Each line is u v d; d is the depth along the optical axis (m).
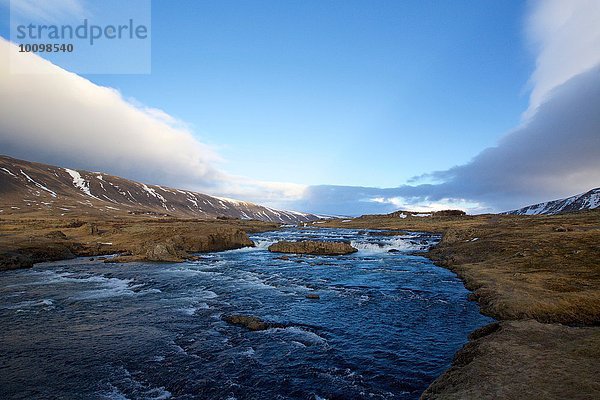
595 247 39.31
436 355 19.30
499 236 56.69
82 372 17.77
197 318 26.28
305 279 41.16
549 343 17.22
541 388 12.93
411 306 28.94
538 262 37.59
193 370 17.88
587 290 26.44
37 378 17.20
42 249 58.56
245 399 15.19
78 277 42.91
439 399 13.17
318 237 98.25
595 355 15.41
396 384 16.20
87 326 24.59
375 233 109.81
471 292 32.56
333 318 26.05
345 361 18.72
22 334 23.02
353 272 45.41
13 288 36.75
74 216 171.38
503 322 21.20
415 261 55.12
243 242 82.56
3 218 145.00
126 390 16.06
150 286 37.66
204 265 52.59
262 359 19.08
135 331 23.56
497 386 13.38
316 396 15.30
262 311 27.98
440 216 161.25
